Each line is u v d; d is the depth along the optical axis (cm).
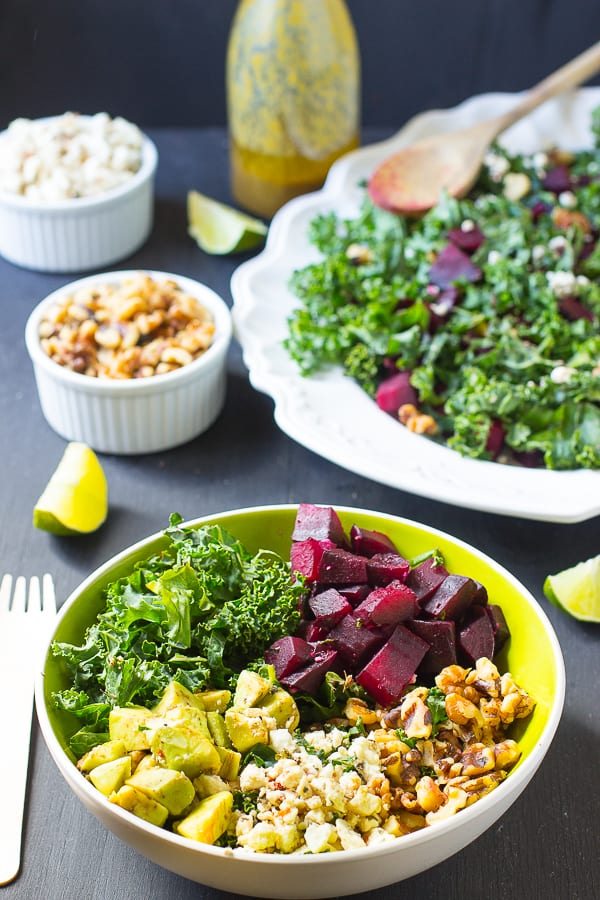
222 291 160
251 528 102
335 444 118
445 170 159
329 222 153
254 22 161
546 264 142
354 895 84
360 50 227
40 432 135
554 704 82
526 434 122
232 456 132
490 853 88
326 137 170
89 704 87
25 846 87
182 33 220
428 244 145
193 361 129
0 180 162
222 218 169
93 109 230
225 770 81
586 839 89
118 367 127
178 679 86
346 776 79
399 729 86
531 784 93
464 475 117
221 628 90
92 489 118
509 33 223
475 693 88
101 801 74
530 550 117
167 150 195
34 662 100
